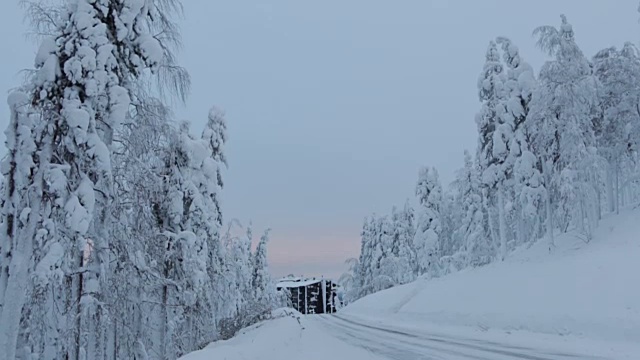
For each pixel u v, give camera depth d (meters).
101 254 10.83
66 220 9.53
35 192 9.61
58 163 10.02
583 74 26.62
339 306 117.44
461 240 48.62
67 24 10.27
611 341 13.95
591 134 26.34
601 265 20.58
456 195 49.75
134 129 11.55
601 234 25.88
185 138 16.72
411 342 17.11
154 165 13.65
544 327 17.41
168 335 15.98
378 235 61.97
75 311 10.56
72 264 10.91
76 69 9.66
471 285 28.58
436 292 32.59
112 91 10.16
